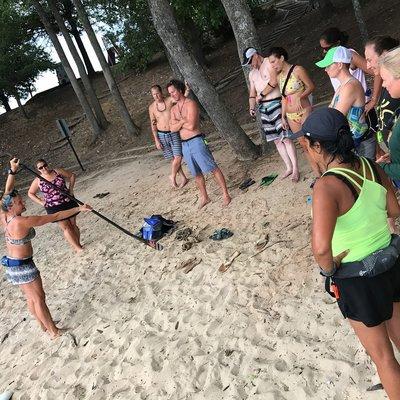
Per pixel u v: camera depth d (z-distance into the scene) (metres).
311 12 17.70
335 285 2.30
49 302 5.98
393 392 2.29
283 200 6.07
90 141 16.05
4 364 5.02
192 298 4.82
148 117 15.28
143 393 3.79
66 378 4.37
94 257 6.84
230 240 5.66
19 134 19.03
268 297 4.31
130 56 15.54
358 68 4.54
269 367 3.50
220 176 6.59
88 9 14.72
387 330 2.52
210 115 7.96
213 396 3.47
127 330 4.73
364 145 4.09
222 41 18.22
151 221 6.52
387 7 14.13
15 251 4.89
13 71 19.05
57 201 6.86
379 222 2.20
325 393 3.09
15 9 15.93
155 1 7.32
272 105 6.14
